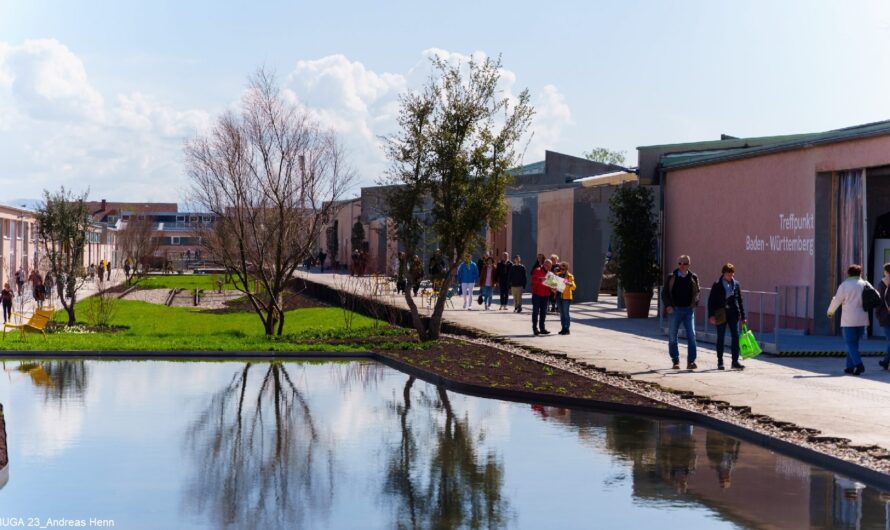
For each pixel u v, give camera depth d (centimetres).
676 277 1916
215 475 1139
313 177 3009
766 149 2764
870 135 2367
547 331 2634
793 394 1584
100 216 14350
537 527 916
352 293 4025
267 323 2994
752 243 2881
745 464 1173
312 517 958
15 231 6138
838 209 2559
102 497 1039
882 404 1483
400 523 936
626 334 2634
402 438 1360
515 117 2511
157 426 1463
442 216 2539
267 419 1527
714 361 2036
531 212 4891
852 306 1822
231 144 2992
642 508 977
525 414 1558
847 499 1002
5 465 1131
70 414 1570
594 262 4203
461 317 3212
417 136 2489
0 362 2334
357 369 2231
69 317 3481
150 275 9838
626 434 1373
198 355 2488
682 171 3309
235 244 3341
